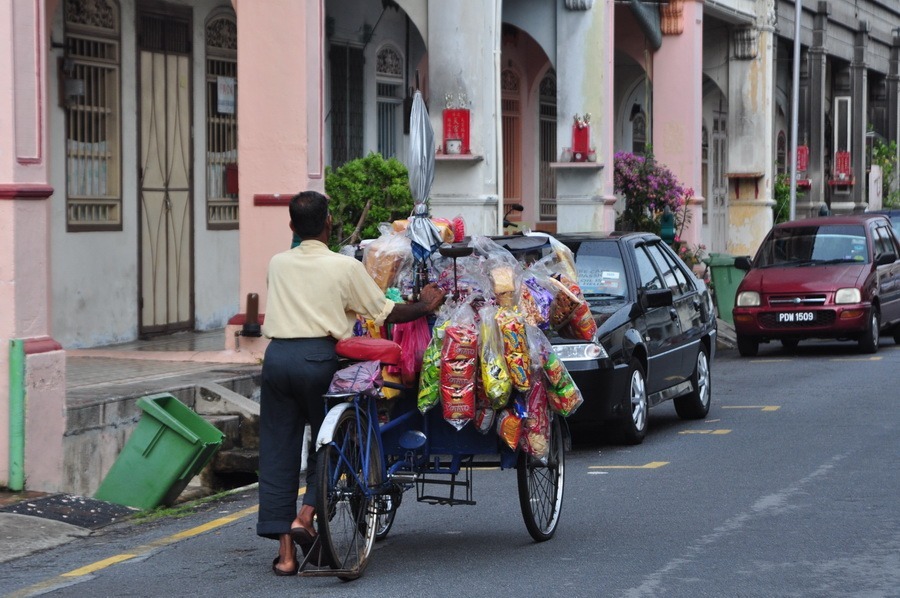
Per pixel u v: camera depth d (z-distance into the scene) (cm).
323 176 1923
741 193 4028
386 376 1042
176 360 1855
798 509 1206
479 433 1056
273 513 994
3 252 1280
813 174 4828
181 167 2231
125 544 1148
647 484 1355
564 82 2862
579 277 1664
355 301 997
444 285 1049
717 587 938
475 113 2498
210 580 996
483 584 965
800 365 2505
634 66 3997
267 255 1870
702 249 3362
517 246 1206
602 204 2873
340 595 940
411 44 2927
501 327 1022
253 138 1870
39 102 1320
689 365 1802
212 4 2292
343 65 2686
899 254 2903
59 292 1956
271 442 998
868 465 1430
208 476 1530
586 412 1506
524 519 1080
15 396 1275
